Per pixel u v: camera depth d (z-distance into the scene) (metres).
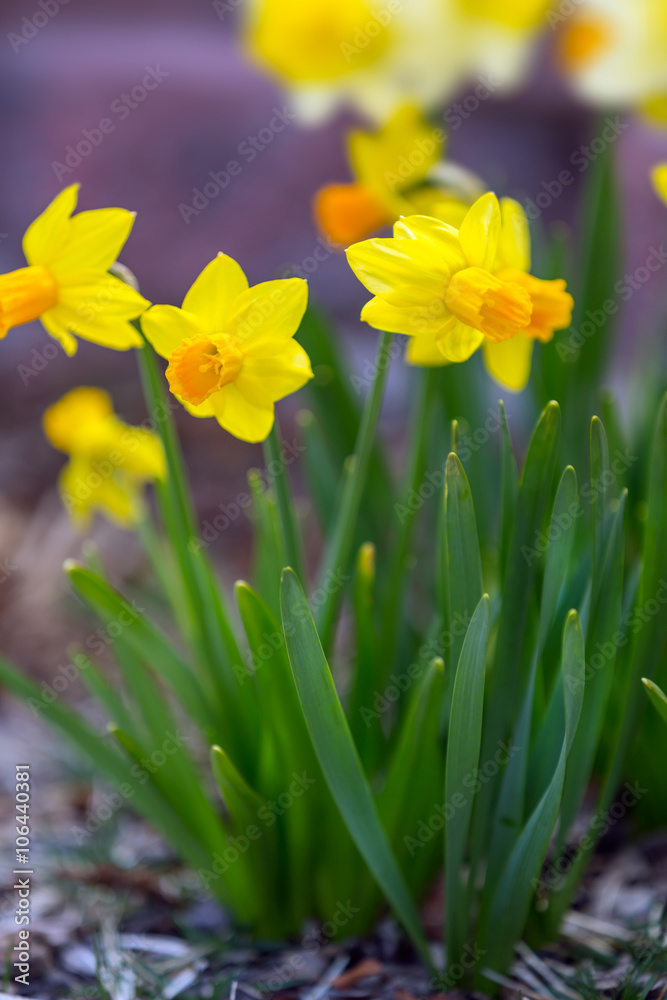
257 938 1.42
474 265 1.28
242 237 4.28
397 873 1.35
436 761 1.36
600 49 1.47
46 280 1.29
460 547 1.32
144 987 1.39
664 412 1.31
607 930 1.40
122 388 3.59
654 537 1.32
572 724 1.29
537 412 1.48
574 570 1.35
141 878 1.47
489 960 1.36
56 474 3.07
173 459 1.35
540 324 1.31
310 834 1.39
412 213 1.38
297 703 1.35
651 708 1.41
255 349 1.28
